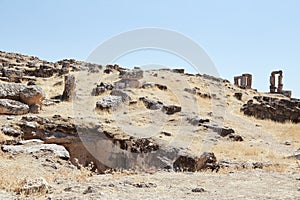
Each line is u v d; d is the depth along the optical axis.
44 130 13.98
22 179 8.07
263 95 44.19
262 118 30.83
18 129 13.41
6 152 10.84
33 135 13.62
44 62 43.81
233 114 29.41
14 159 10.34
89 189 7.15
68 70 33.84
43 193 7.02
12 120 14.43
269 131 24.84
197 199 6.73
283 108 31.44
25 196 6.78
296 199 6.77
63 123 14.57
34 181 7.41
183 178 9.34
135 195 6.92
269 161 13.71
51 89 25.53
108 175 9.88
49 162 10.61
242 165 12.50
